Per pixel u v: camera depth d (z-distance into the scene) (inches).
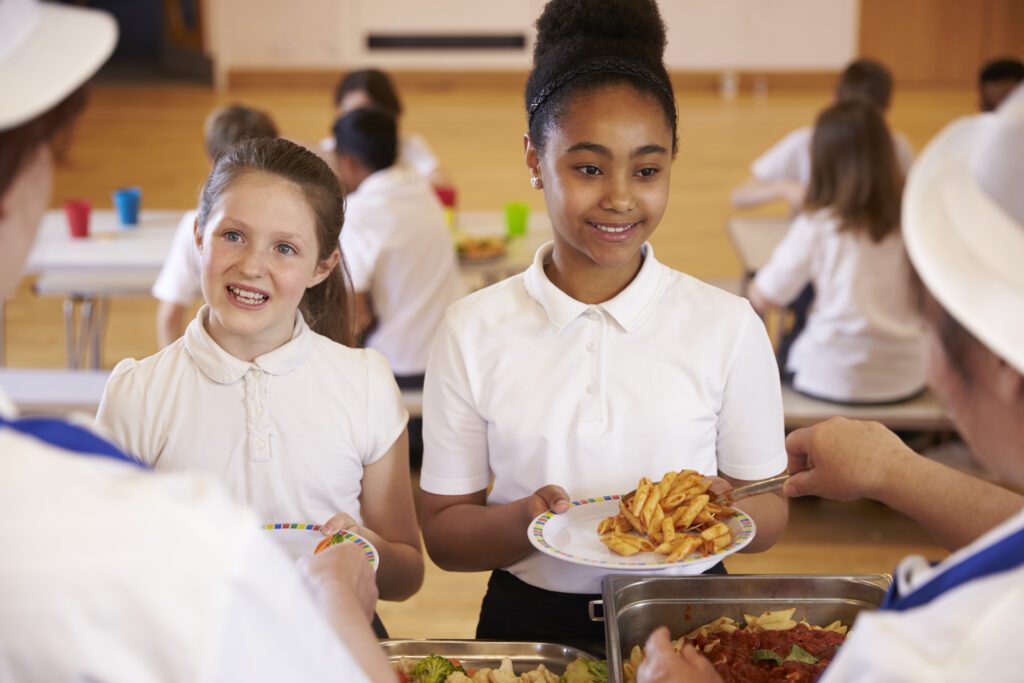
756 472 56.6
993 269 27.4
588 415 54.1
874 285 126.2
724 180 299.1
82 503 25.8
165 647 25.5
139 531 25.7
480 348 55.4
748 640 47.9
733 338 54.9
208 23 418.3
